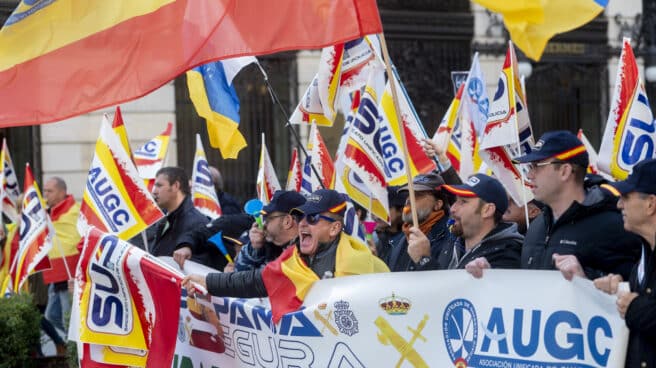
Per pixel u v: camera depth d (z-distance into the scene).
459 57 54.12
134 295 19.33
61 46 18.47
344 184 20.97
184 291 19.67
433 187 19.17
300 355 17.16
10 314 28.45
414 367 15.76
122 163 21.75
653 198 12.93
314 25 17.09
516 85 18.97
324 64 23.84
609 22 56.03
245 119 51.56
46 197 34.88
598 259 14.91
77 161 48.38
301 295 17.03
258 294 17.62
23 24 18.53
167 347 19.02
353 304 16.38
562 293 14.17
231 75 23.28
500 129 18.77
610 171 19.39
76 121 48.38
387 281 16.06
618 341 13.40
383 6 52.75
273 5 17.34
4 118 18.42
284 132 52.09
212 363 19.23
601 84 56.28
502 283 14.76
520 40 18.45
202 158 28.98
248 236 23.30
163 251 24.50
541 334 14.34
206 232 23.33
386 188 20.28
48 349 35.38
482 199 16.48
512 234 16.64
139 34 18.14
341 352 16.59
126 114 48.88
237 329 18.44
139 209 21.69
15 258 29.86
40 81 18.47
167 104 49.56
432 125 54.22
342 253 17.25
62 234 34.53
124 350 19.62
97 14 18.36
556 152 15.44
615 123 19.31
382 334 16.09
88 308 19.58
